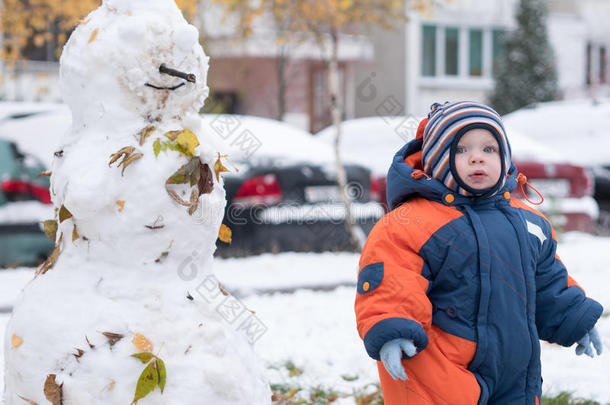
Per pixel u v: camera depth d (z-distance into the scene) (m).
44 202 7.27
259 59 19.69
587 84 28.44
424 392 2.49
